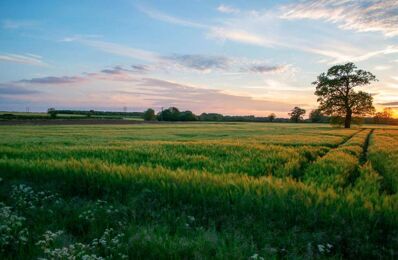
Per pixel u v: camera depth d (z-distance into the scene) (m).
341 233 5.27
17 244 4.91
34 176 9.35
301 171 12.16
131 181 8.20
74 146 20.20
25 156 14.61
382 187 9.88
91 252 4.73
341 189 7.67
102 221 6.00
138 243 4.85
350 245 5.06
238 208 6.30
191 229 5.61
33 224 5.92
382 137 35.88
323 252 4.84
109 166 10.24
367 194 7.02
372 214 5.57
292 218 5.90
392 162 13.87
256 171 10.77
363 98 66.56
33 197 7.38
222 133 44.62
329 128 67.62
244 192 6.89
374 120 136.50
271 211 6.10
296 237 5.24
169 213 6.21
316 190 7.35
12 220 5.45
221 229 5.63
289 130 55.75
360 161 16.70
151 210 6.57
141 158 13.97
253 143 23.67
